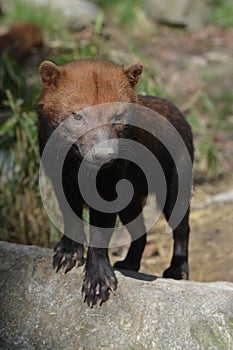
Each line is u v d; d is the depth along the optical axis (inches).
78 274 309.0
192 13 948.0
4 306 305.1
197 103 679.7
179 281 321.7
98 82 306.8
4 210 452.4
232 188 551.8
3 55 539.5
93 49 503.2
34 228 448.5
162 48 863.7
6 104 486.3
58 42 682.2
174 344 284.8
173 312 291.1
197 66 807.7
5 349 296.5
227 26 956.0
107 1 947.3
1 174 455.8
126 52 571.8
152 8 944.3
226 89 736.3
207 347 283.7
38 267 313.7
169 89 656.4
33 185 444.5
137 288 300.4
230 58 841.5
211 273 442.6
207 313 290.8
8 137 461.7
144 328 289.0
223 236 486.6
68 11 840.9
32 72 580.1
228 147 618.5
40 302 303.4
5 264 317.1
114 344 288.0
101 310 296.2
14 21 793.6
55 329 295.9
